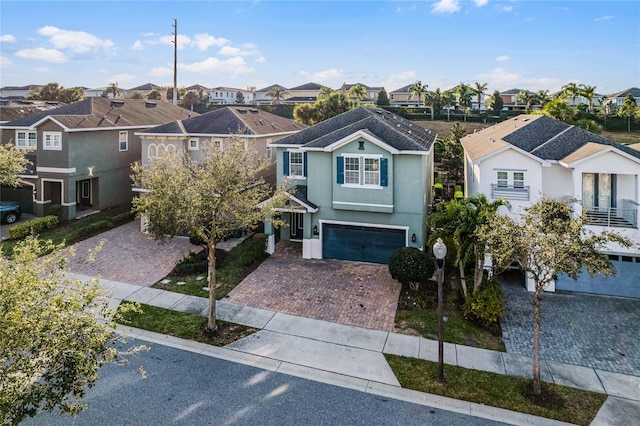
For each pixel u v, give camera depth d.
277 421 10.38
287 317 16.02
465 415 10.72
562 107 39.12
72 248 8.83
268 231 23.12
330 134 23.19
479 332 15.11
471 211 15.70
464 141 31.09
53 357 6.52
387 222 21.59
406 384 11.95
